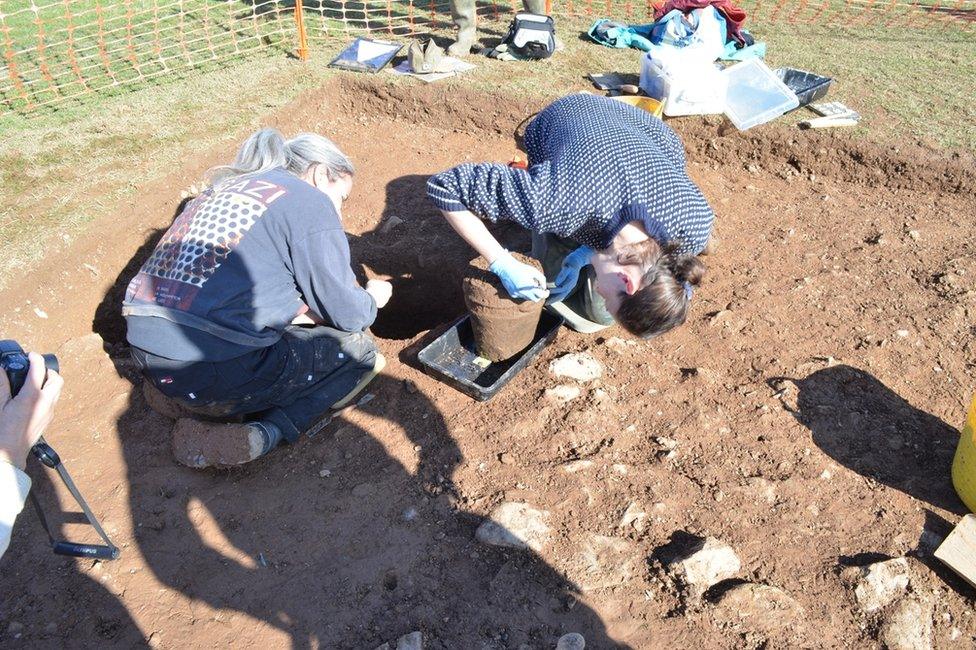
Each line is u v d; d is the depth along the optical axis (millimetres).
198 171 4410
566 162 2410
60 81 5383
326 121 5352
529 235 4230
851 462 2809
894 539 2539
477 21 6488
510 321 2973
